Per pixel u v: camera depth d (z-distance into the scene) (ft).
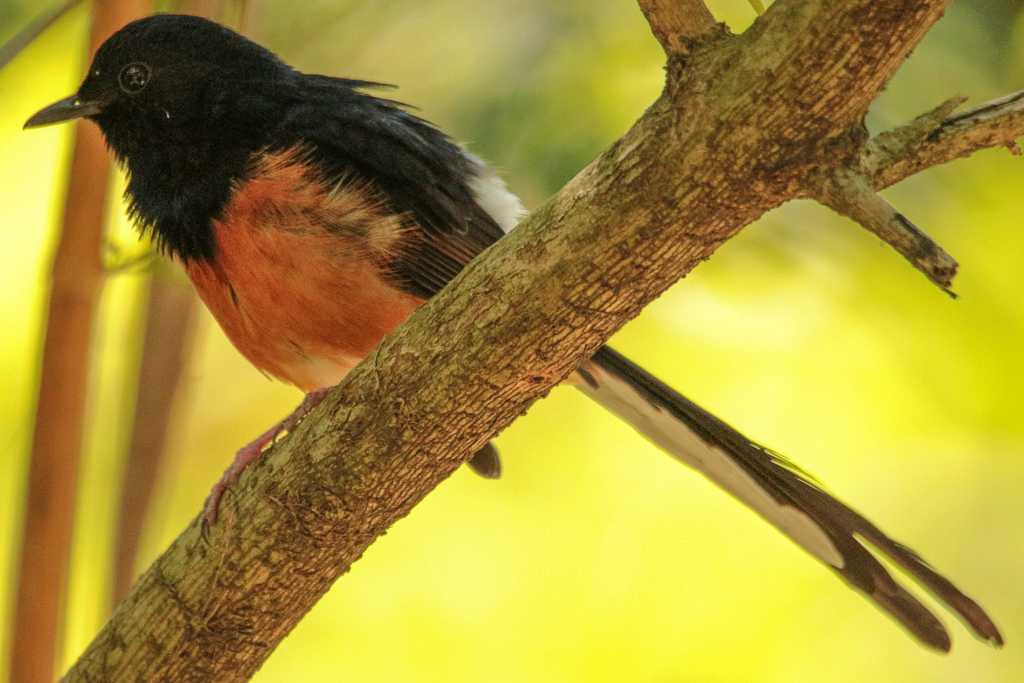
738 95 18.22
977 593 40.65
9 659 28.96
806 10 17.58
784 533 28.45
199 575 23.70
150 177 30.66
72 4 29.09
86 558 44.88
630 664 40.14
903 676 40.16
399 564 42.65
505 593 41.88
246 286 29.30
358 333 29.50
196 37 31.17
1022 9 34.14
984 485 41.11
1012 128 17.95
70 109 31.24
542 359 20.94
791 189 18.70
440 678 40.65
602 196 19.61
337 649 41.24
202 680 24.23
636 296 20.33
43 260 31.19
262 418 47.11
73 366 29.48
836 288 38.09
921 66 34.24
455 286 21.17
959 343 38.34
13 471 41.93
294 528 22.94
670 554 41.83
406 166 29.99
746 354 41.34
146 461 33.04
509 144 34.88
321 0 39.58
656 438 29.73
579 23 35.81
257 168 29.04
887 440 41.14
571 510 43.01
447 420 21.72
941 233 36.63
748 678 39.81
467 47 37.32
